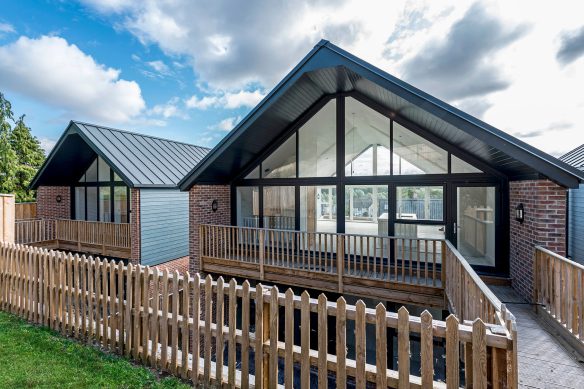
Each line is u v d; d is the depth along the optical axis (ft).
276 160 29.55
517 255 19.57
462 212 22.90
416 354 21.45
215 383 11.27
